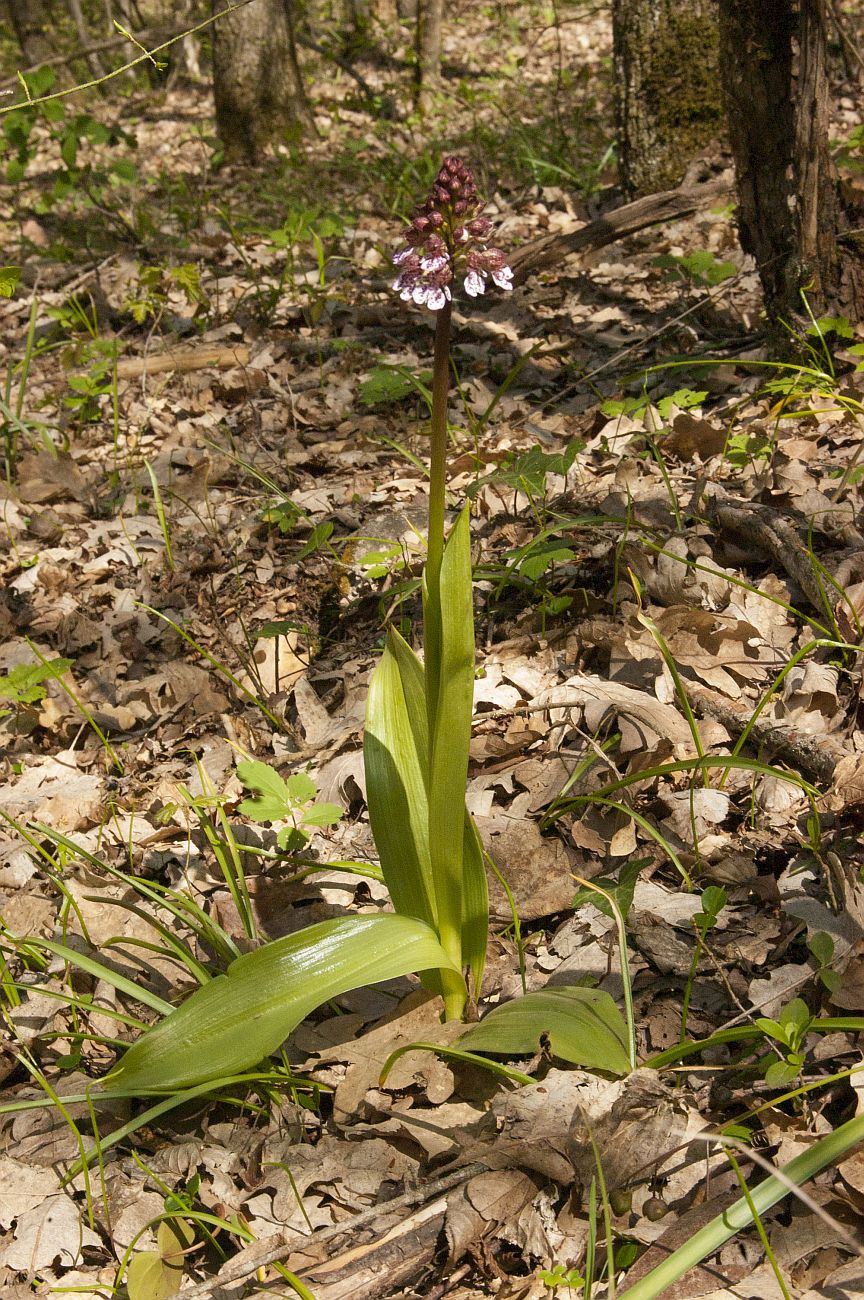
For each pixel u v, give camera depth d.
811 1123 1.87
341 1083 2.14
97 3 20.47
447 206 1.79
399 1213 1.84
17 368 6.19
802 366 4.18
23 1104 1.97
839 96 8.41
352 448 4.66
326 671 3.47
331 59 13.00
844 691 2.79
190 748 3.33
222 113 11.32
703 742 2.73
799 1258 1.68
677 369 4.56
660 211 5.69
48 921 2.70
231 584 4.02
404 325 5.64
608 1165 1.83
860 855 2.33
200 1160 2.09
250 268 6.59
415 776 2.17
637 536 3.45
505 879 2.50
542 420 4.52
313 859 2.76
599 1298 1.70
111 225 8.66
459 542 1.90
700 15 6.24
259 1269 1.79
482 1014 2.26
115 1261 1.98
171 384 5.55
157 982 2.53
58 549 4.41
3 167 12.09
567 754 2.79
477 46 17.02
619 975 2.24
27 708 3.55
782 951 2.20
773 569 3.25
